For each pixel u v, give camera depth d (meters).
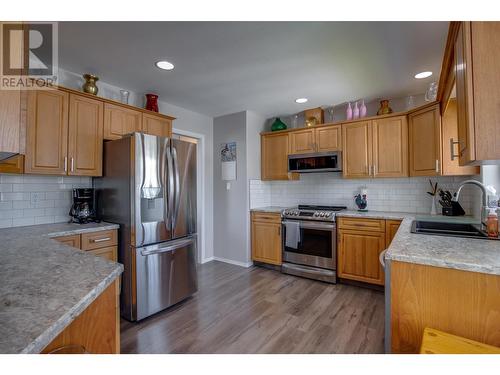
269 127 4.35
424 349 0.94
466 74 1.01
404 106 3.28
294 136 3.81
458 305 1.09
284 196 4.23
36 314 0.71
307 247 3.38
